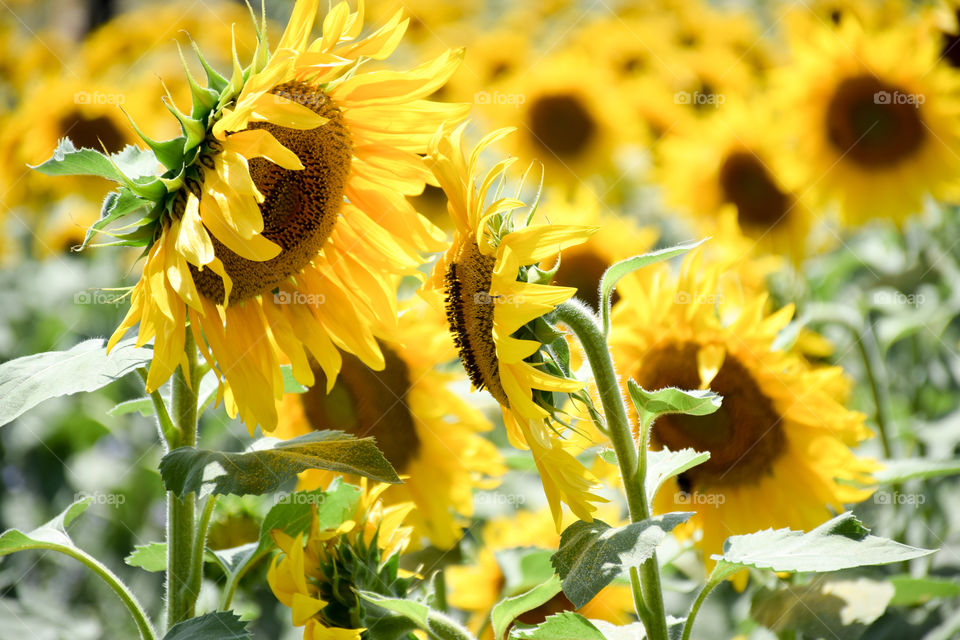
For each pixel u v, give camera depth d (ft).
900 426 5.69
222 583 5.03
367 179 4.31
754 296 5.49
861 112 5.94
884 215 5.99
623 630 4.16
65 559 6.31
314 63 4.00
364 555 4.27
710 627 5.10
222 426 6.24
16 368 4.02
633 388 3.90
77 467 6.80
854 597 4.65
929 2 6.52
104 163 3.96
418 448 4.99
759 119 6.29
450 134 4.19
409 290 5.46
